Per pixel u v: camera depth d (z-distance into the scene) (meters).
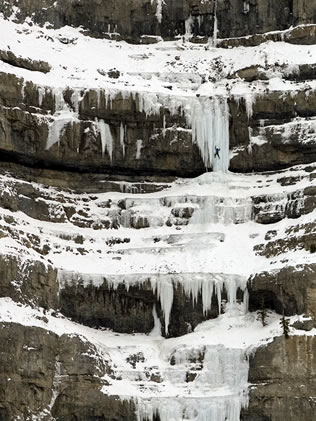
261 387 81.44
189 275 86.56
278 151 92.94
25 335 81.00
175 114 93.62
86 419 81.50
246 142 93.69
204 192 92.00
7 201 87.69
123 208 91.12
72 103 92.25
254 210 90.62
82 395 81.50
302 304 83.69
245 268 87.56
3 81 90.12
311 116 93.38
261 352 82.31
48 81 92.56
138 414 81.75
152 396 82.25
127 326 87.06
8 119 90.00
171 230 90.19
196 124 93.69
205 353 83.94
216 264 87.75
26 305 83.19
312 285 83.56
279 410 80.88
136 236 89.81
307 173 91.69
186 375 83.50
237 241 89.25
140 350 84.94
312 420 80.44
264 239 88.81
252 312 86.44
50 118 91.50
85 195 91.94
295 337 81.94
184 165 93.62
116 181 93.25
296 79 94.69
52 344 81.88
